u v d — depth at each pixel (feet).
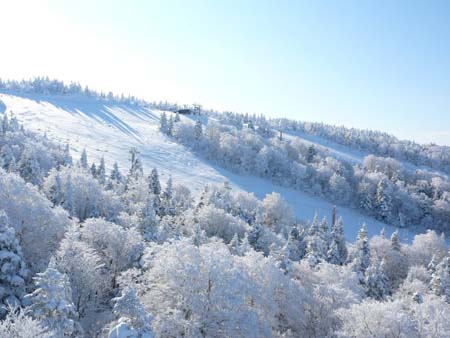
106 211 223.92
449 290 178.70
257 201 363.56
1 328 57.00
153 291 91.04
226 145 539.70
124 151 529.86
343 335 96.94
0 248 104.32
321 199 501.15
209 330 85.20
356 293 137.80
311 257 198.08
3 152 290.56
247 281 98.68
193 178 474.08
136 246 140.46
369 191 493.36
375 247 285.43
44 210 139.54
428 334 94.58
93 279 114.42
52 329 75.51
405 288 191.11
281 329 120.16
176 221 225.15
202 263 91.56
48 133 540.11
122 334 68.18
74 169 279.28
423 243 316.60
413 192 534.37
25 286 106.93
